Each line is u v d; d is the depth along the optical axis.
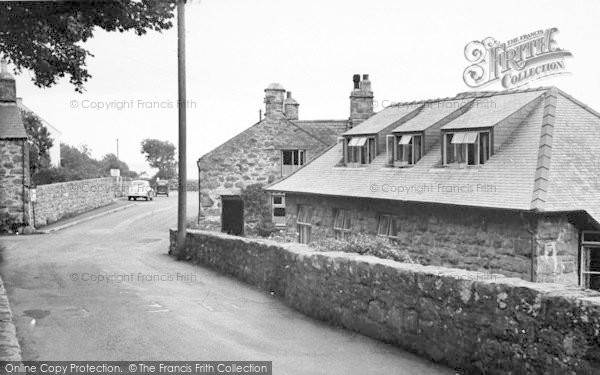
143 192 62.81
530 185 15.33
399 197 18.52
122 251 25.25
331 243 12.43
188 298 12.53
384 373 7.11
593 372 5.52
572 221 14.98
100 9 13.88
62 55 17.05
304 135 31.61
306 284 10.83
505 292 6.51
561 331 5.84
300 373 7.14
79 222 41.03
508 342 6.45
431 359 7.58
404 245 18.80
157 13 14.62
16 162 34.75
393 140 21.47
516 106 18.34
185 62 22.42
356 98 29.98
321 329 9.45
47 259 21.53
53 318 10.30
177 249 22.02
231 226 25.69
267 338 8.87
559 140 16.77
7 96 36.78
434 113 21.83
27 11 13.47
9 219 34.62
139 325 9.77
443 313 7.39
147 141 93.69
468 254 16.44
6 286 14.27
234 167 31.20
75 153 76.50
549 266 14.70
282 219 31.30
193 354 8.01
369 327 8.85
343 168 24.03
